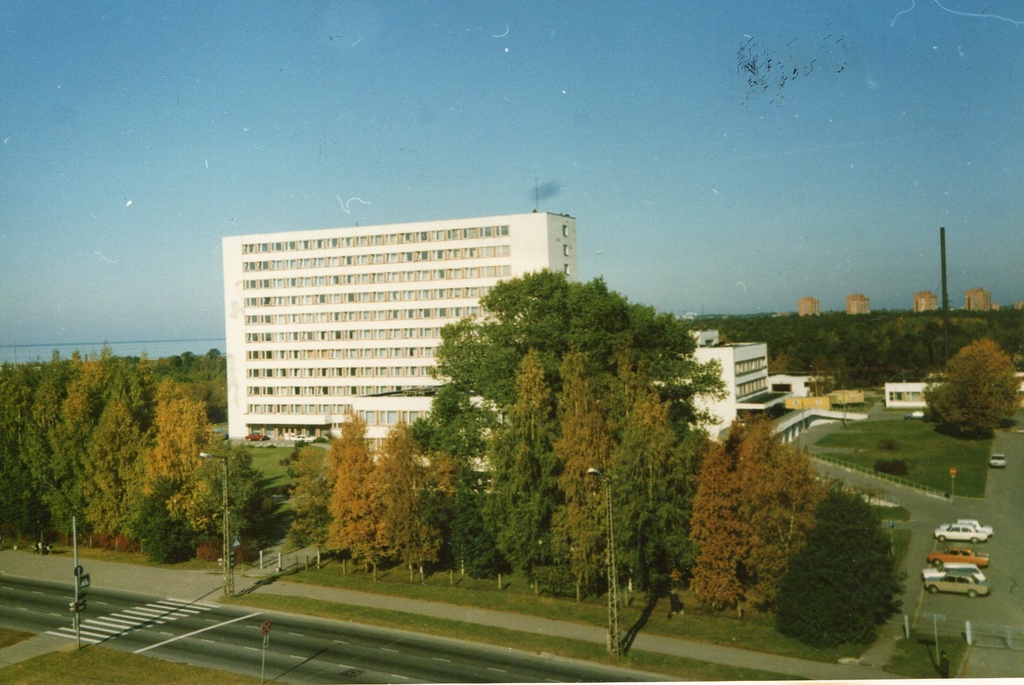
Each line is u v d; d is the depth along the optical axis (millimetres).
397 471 50750
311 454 58062
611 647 36906
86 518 62625
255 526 63062
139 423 62625
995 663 33969
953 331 106438
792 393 111250
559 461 47656
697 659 36125
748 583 43375
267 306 130125
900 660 34688
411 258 120750
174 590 51125
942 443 77250
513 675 35000
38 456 64375
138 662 37750
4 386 66812
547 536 47625
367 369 124062
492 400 56062
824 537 38188
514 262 114500
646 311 62062
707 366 62406
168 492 58312
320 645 39812
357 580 51625
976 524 51219
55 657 38625
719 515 41938
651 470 43906
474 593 47969
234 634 41938
